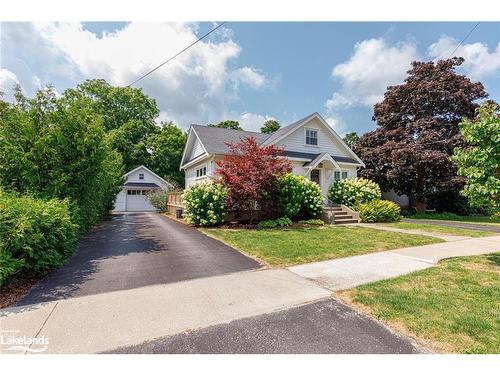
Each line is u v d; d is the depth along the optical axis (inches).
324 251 261.6
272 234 352.5
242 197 417.7
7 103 272.4
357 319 128.0
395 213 527.8
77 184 301.9
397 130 820.0
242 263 227.3
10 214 171.3
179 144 1403.8
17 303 147.1
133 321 126.2
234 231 382.3
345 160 682.2
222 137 653.3
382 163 811.4
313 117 641.0
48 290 166.1
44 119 281.7
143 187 1117.7
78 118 295.0
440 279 181.9
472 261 229.3
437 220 635.5
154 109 1445.6
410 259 238.5
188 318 129.1
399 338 111.7
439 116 794.8
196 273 200.4
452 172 705.6
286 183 461.4
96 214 452.4
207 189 440.8
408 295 153.8
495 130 207.8
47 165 273.6
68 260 235.9
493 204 216.4
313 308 140.1
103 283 178.9
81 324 123.5
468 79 764.0
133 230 417.4
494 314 129.2
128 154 1282.0
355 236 341.4
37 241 181.5
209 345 108.0
